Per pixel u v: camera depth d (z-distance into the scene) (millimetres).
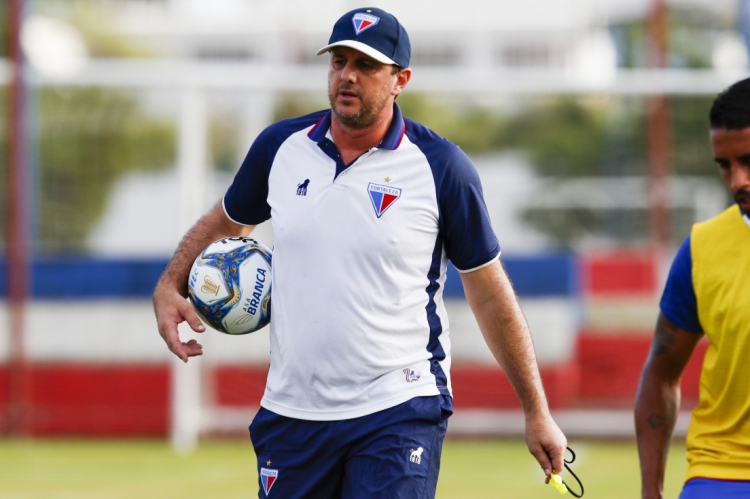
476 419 38500
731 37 78875
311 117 12906
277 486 12438
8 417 37750
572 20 113062
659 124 40688
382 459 11781
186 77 35938
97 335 38469
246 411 38656
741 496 10750
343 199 12031
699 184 48938
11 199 37312
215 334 38719
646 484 11750
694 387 37781
